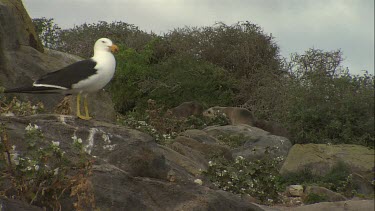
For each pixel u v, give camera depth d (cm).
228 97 3033
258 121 2472
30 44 1670
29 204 789
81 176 812
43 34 2941
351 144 2116
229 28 3359
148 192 895
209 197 904
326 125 2370
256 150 1992
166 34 3494
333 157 1892
